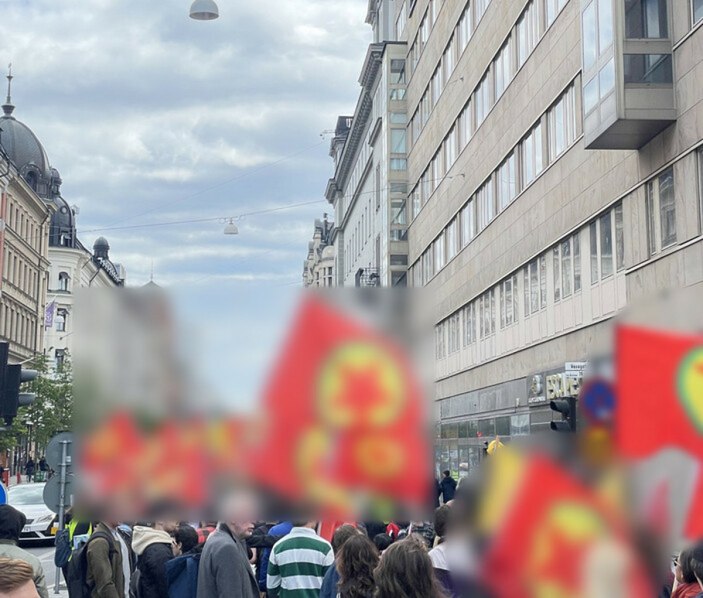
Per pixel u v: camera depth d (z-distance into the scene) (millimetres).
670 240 22422
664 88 22141
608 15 22875
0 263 77375
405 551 4367
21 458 79312
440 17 48938
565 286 29375
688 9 21516
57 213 116688
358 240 86000
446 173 47438
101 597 7965
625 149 24344
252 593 6840
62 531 11648
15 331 84938
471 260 41688
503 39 36094
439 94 49406
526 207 33250
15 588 3670
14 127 108812
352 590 5891
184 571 7750
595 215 26688
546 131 31062
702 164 20953
